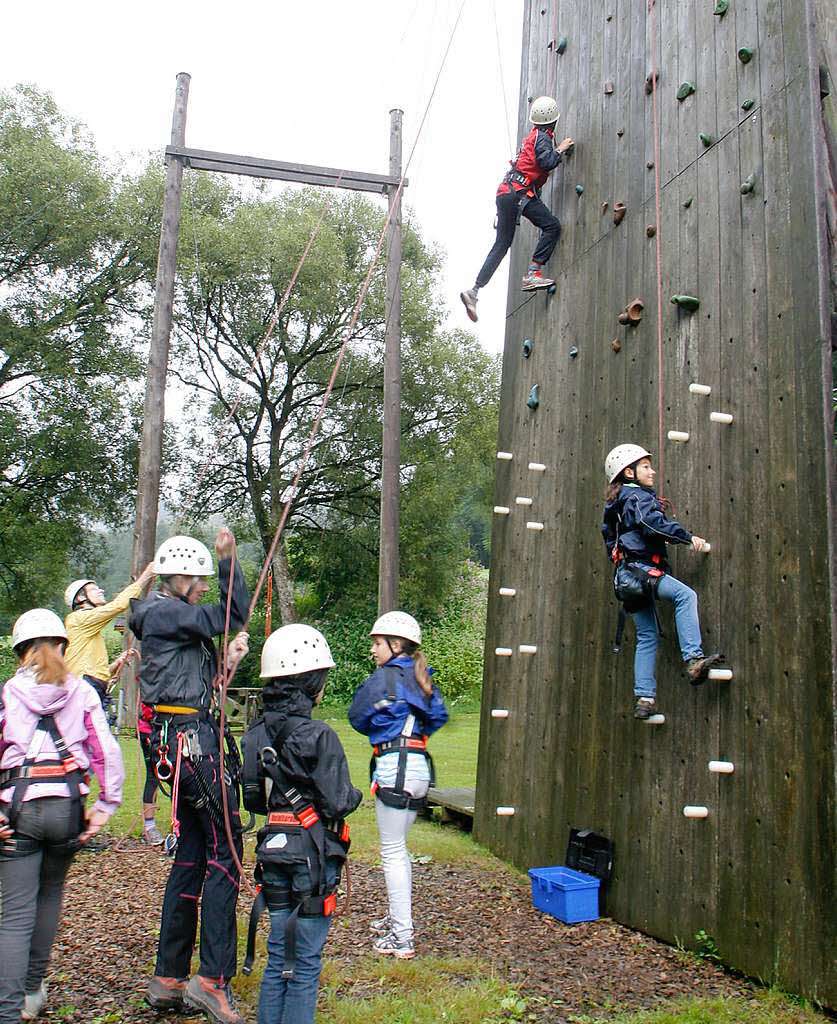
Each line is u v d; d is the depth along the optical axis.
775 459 4.28
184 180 20.77
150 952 4.22
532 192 6.70
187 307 20.86
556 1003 3.79
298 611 23.80
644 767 5.05
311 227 20.38
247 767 3.23
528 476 6.93
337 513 23.81
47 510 21.62
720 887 4.34
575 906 5.00
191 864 3.67
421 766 4.41
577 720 5.82
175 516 22.50
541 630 6.46
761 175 4.56
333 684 21.50
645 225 5.60
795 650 4.03
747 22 4.78
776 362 4.33
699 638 4.43
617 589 4.76
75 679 3.43
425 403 22.73
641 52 5.85
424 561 22.67
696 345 4.97
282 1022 2.98
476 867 6.27
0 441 19.89
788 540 4.14
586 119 6.54
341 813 3.07
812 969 3.74
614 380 5.81
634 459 4.81
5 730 3.28
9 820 3.18
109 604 5.79
